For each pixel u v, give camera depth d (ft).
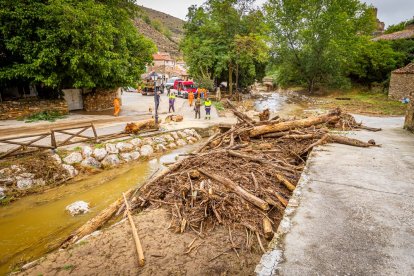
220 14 113.60
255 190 20.77
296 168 24.98
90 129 48.08
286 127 34.50
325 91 139.13
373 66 123.54
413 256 10.03
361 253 10.23
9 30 49.39
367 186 16.57
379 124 45.60
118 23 67.21
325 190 16.01
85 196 28.27
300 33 133.08
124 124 53.62
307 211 13.50
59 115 62.39
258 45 111.86
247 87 148.77
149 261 15.51
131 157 40.19
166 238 17.56
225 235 17.53
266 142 32.55
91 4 56.13
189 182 22.94
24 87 65.92
